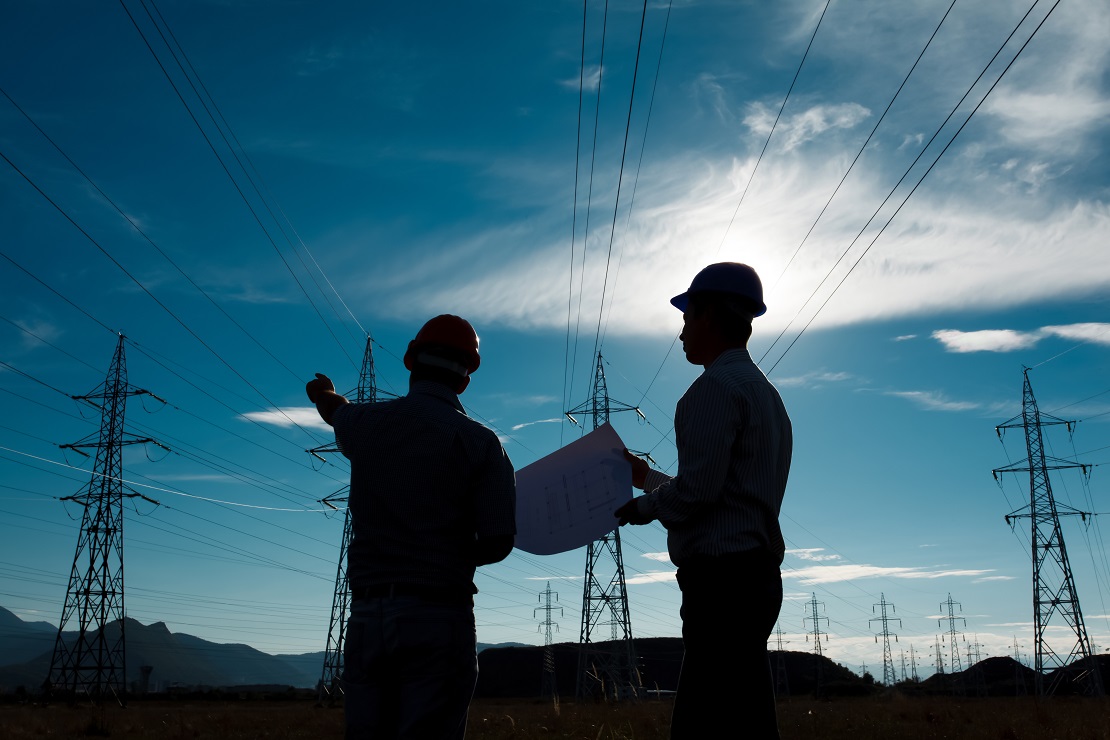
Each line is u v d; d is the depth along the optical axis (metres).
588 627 46.06
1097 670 58.06
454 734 3.52
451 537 3.61
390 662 3.49
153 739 15.96
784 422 3.90
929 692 81.12
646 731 11.39
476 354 3.95
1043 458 62.03
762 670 3.60
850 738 11.22
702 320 4.01
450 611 3.54
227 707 51.66
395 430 3.65
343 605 50.47
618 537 47.28
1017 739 10.87
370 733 3.49
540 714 19.19
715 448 3.59
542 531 4.12
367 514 3.60
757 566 3.64
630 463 4.27
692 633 3.64
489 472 3.65
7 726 20.33
